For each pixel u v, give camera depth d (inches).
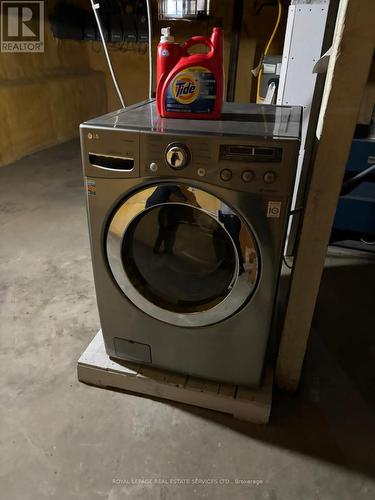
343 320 71.4
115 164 42.2
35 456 45.9
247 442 48.6
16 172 141.9
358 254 93.3
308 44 72.6
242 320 46.5
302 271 45.6
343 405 54.1
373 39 33.4
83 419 50.6
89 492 42.5
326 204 41.1
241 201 39.4
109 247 46.7
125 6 172.2
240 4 148.7
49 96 169.3
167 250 49.3
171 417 51.5
